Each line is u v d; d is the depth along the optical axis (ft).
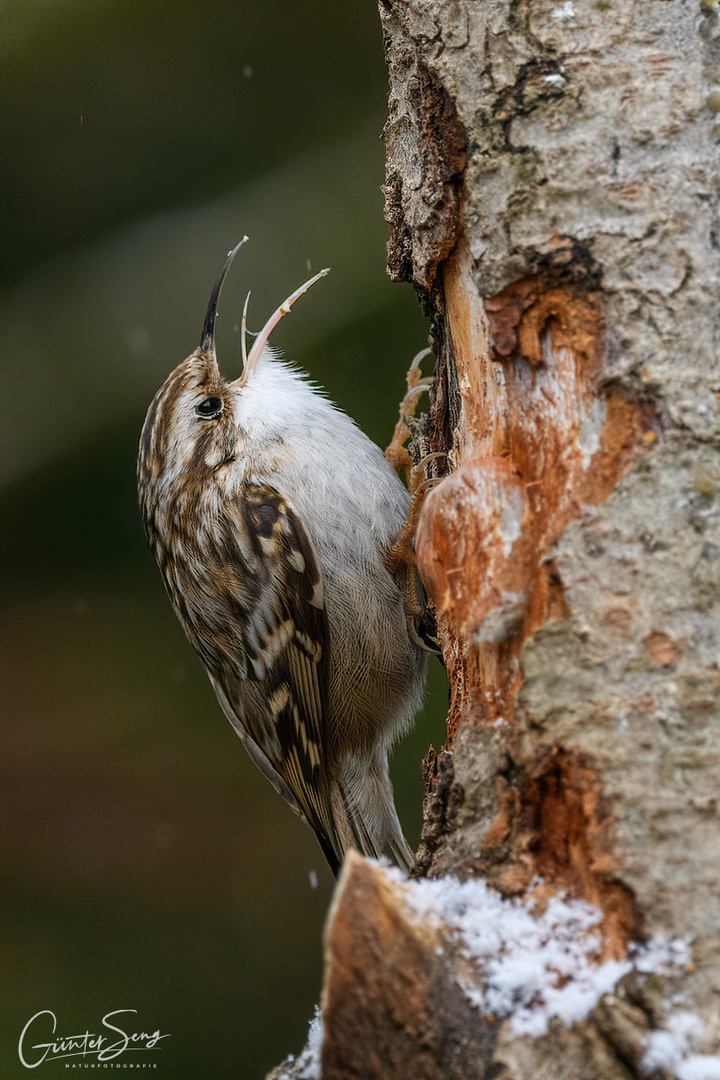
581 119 11.69
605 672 10.30
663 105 11.48
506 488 12.18
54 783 35.76
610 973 9.46
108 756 36.22
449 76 12.52
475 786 11.34
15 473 35.76
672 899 9.51
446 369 15.28
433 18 12.77
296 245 32.94
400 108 14.32
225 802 35.70
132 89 34.83
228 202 34.24
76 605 37.93
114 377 35.17
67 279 35.37
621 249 11.30
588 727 10.21
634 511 10.61
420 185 13.75
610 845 9.81
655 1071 9.00
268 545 19.60
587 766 10.11
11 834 34.71
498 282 11.90
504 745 11.25
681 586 10.31
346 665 20.21
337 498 19.63
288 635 20.08
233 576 20.24
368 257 32.50
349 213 33.24
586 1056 9.21
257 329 32.58
